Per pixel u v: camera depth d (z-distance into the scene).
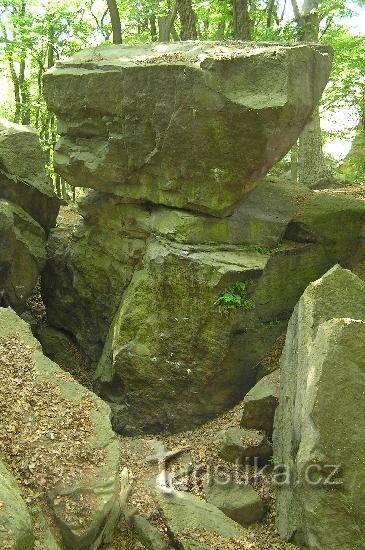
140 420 9.42
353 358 5.75
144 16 17.34
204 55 8.35
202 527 6.33
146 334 9.14
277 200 9.41
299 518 6.27
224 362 8.66
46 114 20.00
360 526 5.42
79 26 17.22
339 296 6.96
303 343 6.78
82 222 11.16
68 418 6.64
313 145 14.29
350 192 11.38
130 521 6.46
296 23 14.66
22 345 7.76
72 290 11.60
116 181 9.65
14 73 20.91
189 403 9.05
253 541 6.35
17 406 6.61
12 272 10.77
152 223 9.45
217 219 8.86
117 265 10.35
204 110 8.09
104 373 10.09
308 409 5.86
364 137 15.23
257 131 7.95
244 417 7.92
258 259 8.60
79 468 6.01
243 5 12.17
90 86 9.29
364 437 5.55
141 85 8.70
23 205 11.30
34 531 5.25
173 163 8.77
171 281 8.77
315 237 9.06
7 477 5.54
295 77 7.93
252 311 8.56
